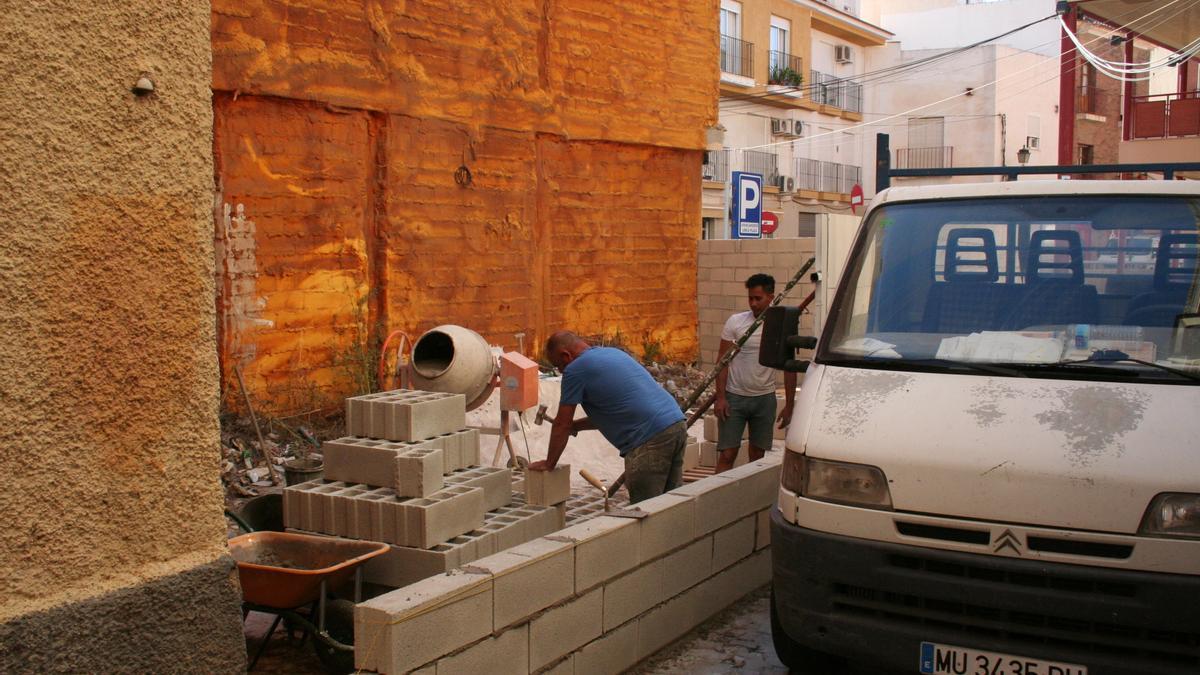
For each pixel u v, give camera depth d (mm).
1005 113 38375
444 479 5453
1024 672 3871
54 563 2912
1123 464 3826
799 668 4855
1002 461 3947
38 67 2854
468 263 12477
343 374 10805
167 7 3174
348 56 10820
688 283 16547
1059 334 4598
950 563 3967
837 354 4863
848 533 4168
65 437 2934
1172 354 4383
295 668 4754
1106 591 3777
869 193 39500
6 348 2789
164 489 3195
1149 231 4836
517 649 4156
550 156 13898
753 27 32969
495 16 12672
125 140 3068
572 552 4453
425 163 11805
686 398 13688
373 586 5016
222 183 9742
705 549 5496
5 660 2766
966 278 4988
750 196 16047
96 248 3000
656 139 15609
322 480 5363
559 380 10898
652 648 5066
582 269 14570
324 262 10719
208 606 3287
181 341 3232
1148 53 33531
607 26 14633
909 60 39062
